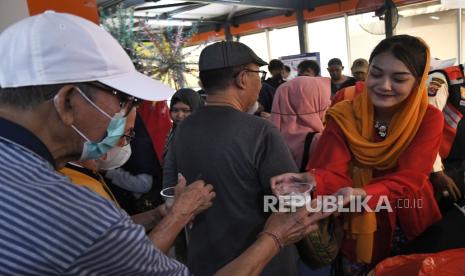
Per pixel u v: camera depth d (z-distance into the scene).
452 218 1.29
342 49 9.84
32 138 0.65
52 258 0.56
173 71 3.22
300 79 1.86
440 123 1.17
